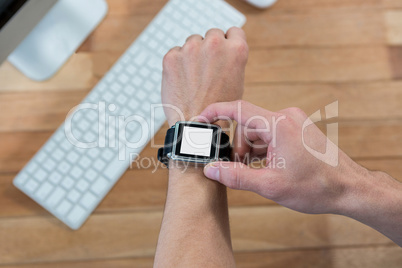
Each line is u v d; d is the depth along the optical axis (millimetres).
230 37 740
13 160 805
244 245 796
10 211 784
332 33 874
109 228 786
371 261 796
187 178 651
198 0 826
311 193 596
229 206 809
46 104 825
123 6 856
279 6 876
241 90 734
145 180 798
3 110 816
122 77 786
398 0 882
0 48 625
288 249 798
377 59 868
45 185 756
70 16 779
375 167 833
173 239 593
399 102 855
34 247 775
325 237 804
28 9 621
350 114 851
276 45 866
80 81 832
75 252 777
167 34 810
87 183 760
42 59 797
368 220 620
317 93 854
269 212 807
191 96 705
